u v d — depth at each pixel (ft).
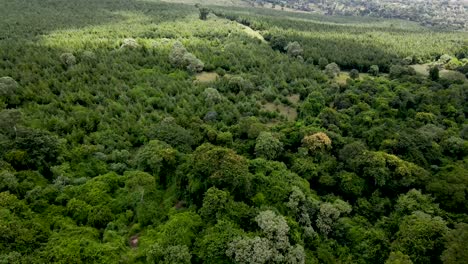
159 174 179.32
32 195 157.07
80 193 163.02
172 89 289.74
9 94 246.06
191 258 132.26
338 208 168.25
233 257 129.70
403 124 245.24
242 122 237.04
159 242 133.69
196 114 259.60
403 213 165.68
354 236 158.10
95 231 146.00
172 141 204.74
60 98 255.50
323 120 242.58
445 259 133.80
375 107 272.51
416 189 181.88
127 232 149.38
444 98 284.20
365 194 185.68
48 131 209.56
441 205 170.71
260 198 159.22
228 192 152.15
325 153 207.51
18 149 180.55
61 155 190.60
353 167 192.44
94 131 230.89
